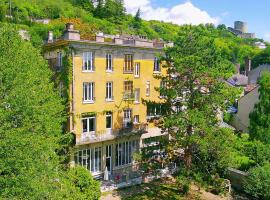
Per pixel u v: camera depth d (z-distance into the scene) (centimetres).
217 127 3272
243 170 3988
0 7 10119
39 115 2422
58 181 2455
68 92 3669
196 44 3319
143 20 15362
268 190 3359
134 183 3747
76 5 14562
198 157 3447
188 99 3338
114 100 4047
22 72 2398
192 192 3700
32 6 12194
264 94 4491
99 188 3181
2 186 2094
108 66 3956
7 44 2405
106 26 11681
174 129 3428
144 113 4409
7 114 2186
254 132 4491
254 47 15975
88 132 3859
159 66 4503
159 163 3522
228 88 3253
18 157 2103
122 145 4166
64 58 3666
